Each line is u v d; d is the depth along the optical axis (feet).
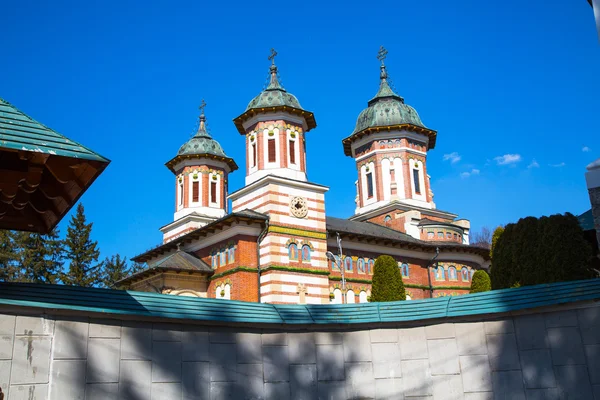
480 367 47.62
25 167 35.73
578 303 45.32
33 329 37.45
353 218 169.89
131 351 41.24
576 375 44.57
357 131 172.65
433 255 151.33
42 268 205.87
